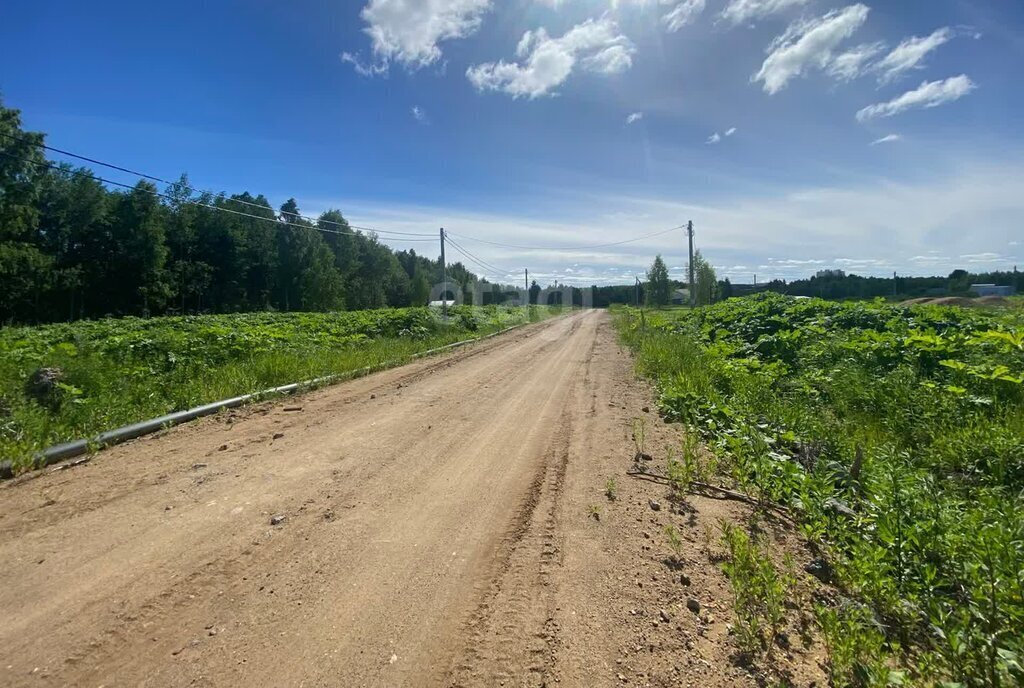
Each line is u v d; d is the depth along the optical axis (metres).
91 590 3.13
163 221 49.69
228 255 56.28
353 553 3.66
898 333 11.46
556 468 5.51
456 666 2.57
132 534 3.86
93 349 11.58
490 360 15.34
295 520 4.16
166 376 9.30
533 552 3.71
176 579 3.27
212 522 4.09
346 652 2.65
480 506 4.50
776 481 4.65
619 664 2.60
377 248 80.81
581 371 13.02
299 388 9.70
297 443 6.29
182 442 6.28
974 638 2.59
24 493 4.61
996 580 2.89
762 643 2.77
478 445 6.33
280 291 64.44
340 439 6.48
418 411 8.16
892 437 6.50
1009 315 14.09
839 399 8.02
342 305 63.84
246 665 2.54
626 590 3.25
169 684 2.40
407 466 5.51
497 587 3.27
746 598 3.07
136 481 4.94
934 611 2.79
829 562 3.64
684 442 5.69
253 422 7.31
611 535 3.98
